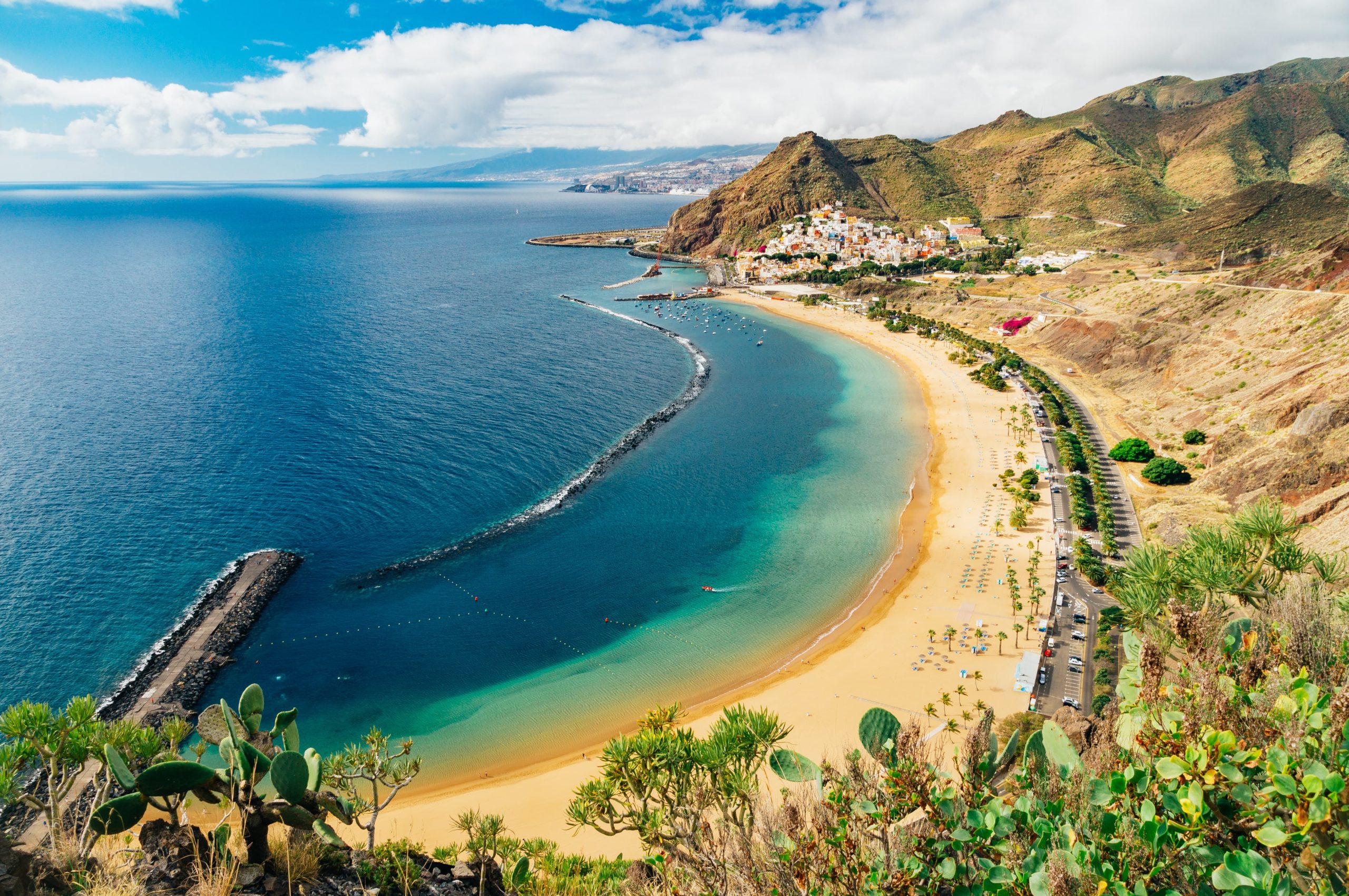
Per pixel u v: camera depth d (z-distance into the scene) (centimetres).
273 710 6656
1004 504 10238
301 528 9638
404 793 5675
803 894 1117
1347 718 830
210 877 1399
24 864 1335
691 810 1784
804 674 6950
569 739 6306
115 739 1791
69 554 8775
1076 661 6800
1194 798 854
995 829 1012
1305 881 827
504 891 1877
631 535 9806
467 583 8650
